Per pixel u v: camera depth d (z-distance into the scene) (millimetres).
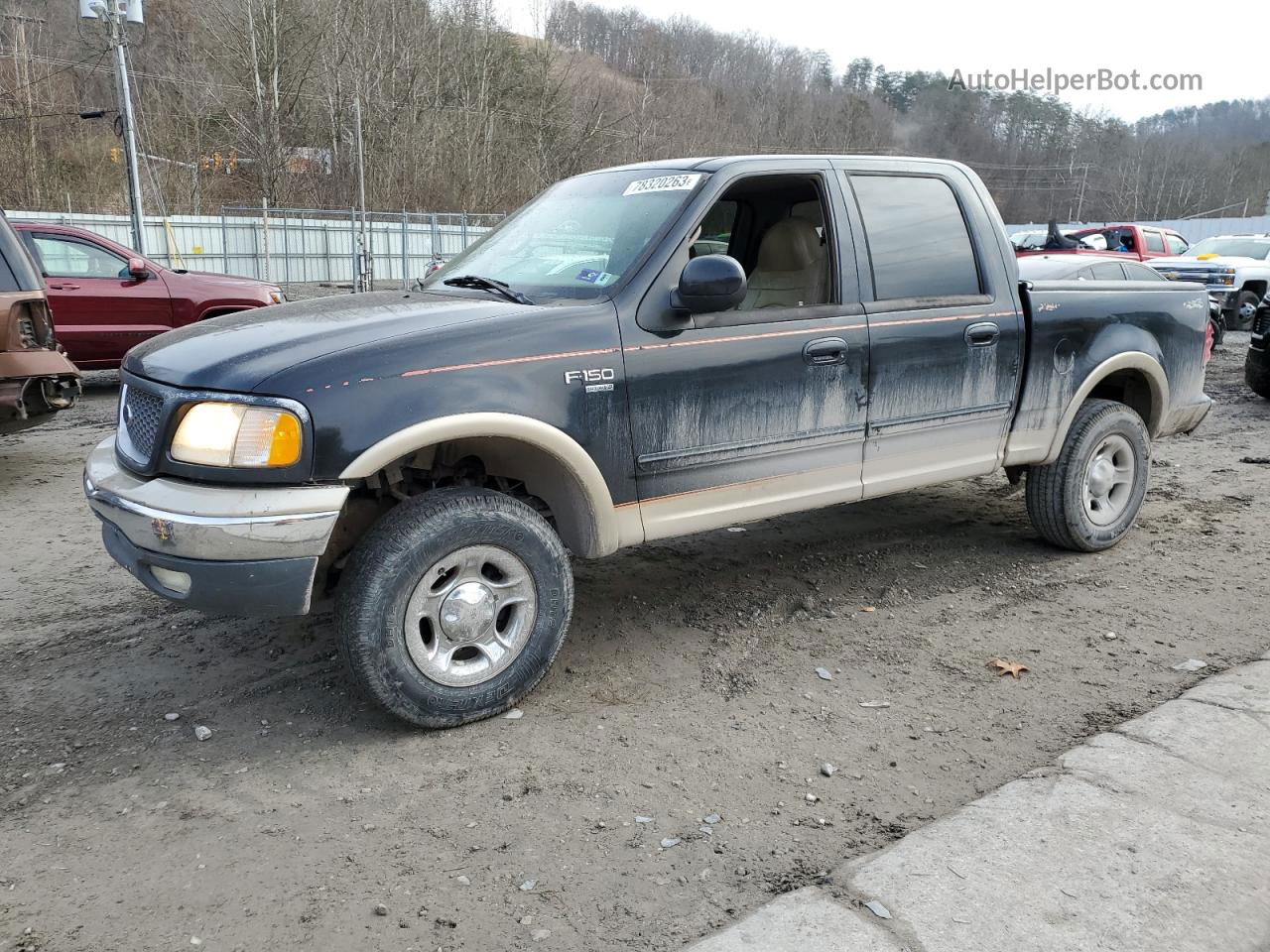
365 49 41188
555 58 50719
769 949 2223
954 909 2352
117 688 3639
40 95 36250
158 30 42906
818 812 2859
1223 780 2924
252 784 3008
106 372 12328
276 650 3963
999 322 4480
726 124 58438
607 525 3508
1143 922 2316
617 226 3818
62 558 5129
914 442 4309
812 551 5285
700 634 4176
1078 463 4961
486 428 3156
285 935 2342
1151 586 4777
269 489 2939
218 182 37562
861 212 4145
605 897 2475
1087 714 3463
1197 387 5543
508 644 3389
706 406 3650
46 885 2533
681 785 3002
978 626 4281
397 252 28922
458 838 2732
